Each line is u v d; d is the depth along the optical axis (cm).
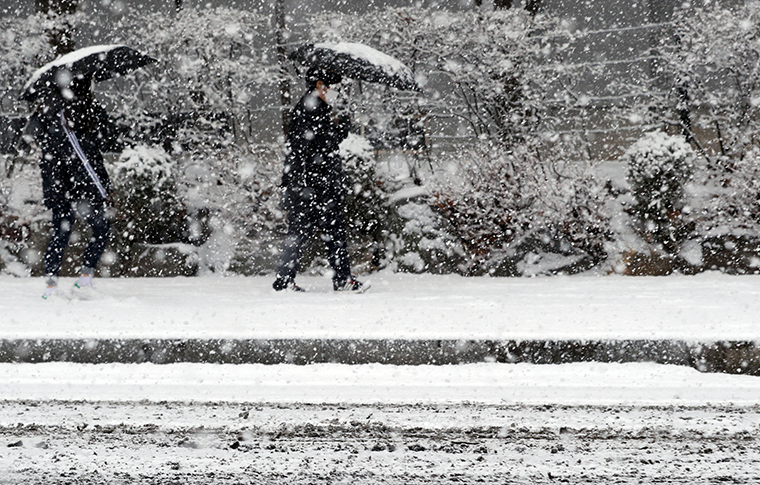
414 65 2219
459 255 1983
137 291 1689
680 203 1925
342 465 695
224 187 2066
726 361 1035
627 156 1967
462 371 1050
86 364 1102
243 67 2250
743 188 1877
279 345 1098
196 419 843
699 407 873
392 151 2231
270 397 932
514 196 1967
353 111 2214
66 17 2391
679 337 1059
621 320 1202
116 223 2028
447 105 2219
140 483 652
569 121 2242
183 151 2248
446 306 1397
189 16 2245
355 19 2267
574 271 1948
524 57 2189
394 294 1600
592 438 768
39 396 939
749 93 2027
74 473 677
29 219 2077
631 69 2327
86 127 1597
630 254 1927
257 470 684
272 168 2045
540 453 724
